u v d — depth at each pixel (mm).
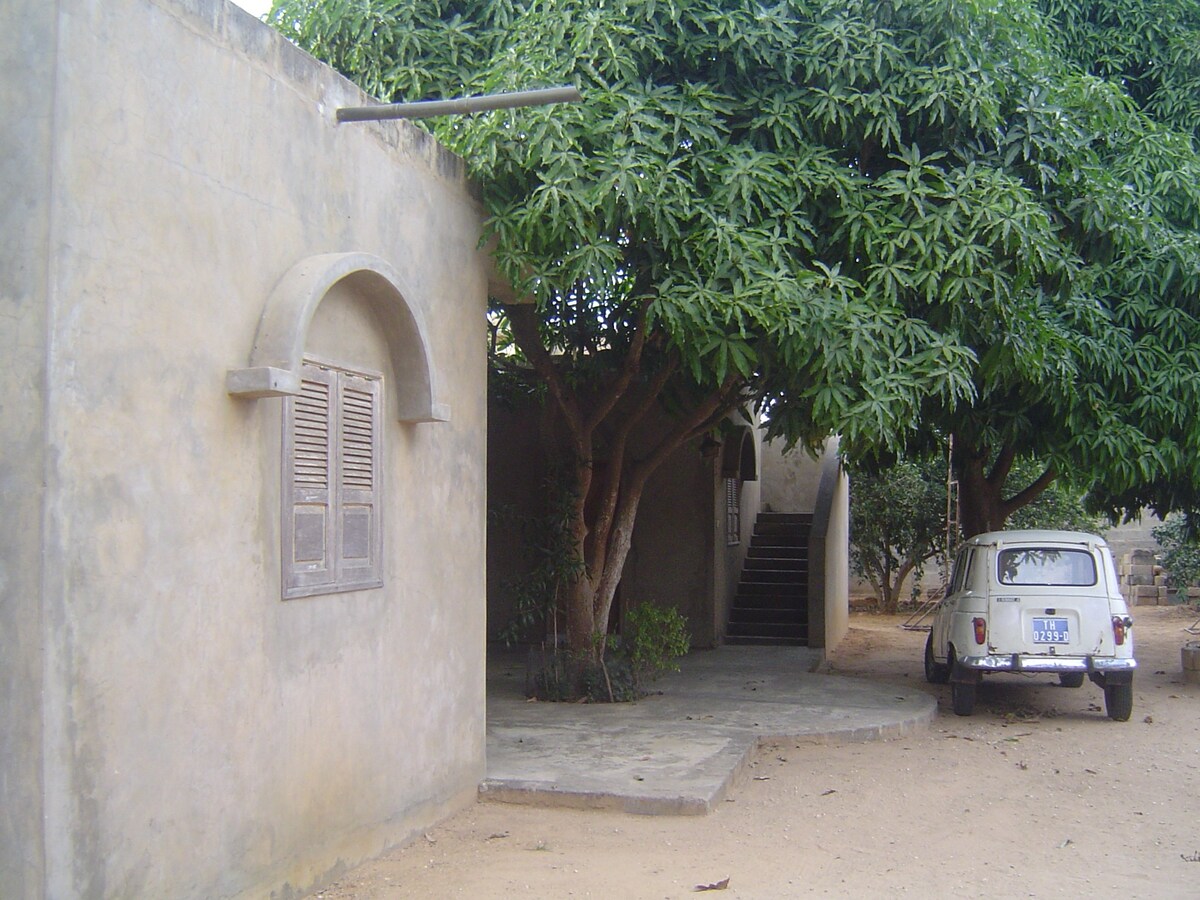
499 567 15375
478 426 7426
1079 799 7941
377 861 5980
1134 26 13625
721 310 8016
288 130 5238
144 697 4195
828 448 19953
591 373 11297
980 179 8883
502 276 7891
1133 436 11664
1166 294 12297
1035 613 10836
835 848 6602
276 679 5062
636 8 8594
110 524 4035
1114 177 11016
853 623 21328
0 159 3854
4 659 3754
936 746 9656
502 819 6961
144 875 4180
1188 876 6195
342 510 5633
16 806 3729
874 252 8648
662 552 15703
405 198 6418
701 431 11281
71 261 3875
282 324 4902
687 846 6535
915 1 8891
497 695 11297
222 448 4691
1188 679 13703
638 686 11289
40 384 3770
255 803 4895
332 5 9328
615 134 7848
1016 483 20562
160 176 4336
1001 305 8883
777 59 8961
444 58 9148
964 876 6129
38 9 3854
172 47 4426
